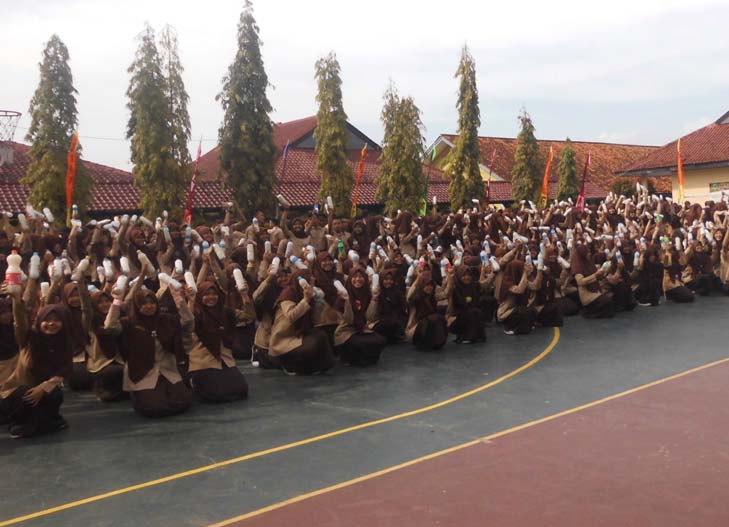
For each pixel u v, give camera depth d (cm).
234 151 2025
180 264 862
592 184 4134
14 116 2658
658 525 467
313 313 927
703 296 1588
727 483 534
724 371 894
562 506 500
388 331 1072
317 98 2391
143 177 1939
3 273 1043
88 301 776
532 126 3353
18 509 513
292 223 1451
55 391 693
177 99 2016
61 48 1970
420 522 478
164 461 610
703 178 3116
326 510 501
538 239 1628
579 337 1157
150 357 760
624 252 1488
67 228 1332
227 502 518
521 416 721
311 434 678
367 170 3491
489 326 1286
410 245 1513
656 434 652
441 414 736
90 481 566
